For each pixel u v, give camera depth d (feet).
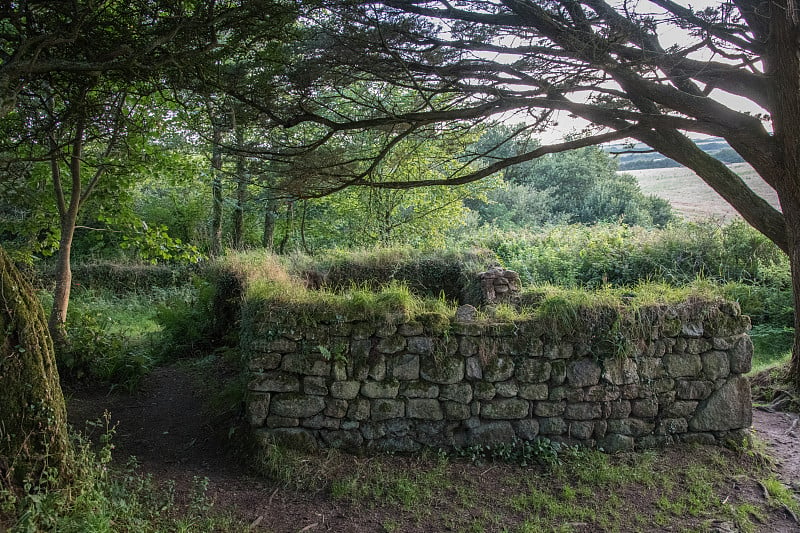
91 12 12.30
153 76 14.97
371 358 16.57
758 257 40.27
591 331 17.17
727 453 17.20
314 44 16.20
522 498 14.75
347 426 16.39
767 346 30.78
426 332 16.79
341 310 16.61
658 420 17.35
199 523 12.67
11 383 10.77
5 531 9.52
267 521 13.32
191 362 28.12
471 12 16.93
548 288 19.86
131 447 17.46
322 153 18.34
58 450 11.31
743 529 13.67
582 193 82.33
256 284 20.07
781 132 18.69
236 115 17.17
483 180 53.52
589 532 13.51
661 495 15.10
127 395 22.90
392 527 13.37
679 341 17.52
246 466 15.84
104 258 62.39
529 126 19.81
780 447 18.39
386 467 15.84
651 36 18.20
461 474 15.78
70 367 23.27
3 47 15.69
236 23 13.83
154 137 28.27
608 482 15.56
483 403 16.79
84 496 11.19
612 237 45.32
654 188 95.04
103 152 29.58
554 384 16.98
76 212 26.32
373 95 19.04
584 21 16.16
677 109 17.28
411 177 37.86
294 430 16.22
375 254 36.29
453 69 17.15
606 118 18.04
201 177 41.39
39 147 25.94
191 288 49.90
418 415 16.60
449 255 36.37
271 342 16.33
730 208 77.61
